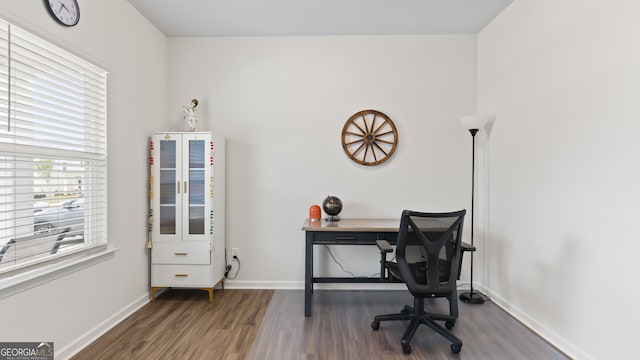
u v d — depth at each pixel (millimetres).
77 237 2115
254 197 3291
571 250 2051
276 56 3293
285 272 3289
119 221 2504
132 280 2678
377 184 3285
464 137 3279
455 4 2730
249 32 3211
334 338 2250
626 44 1683
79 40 2066
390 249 2191
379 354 2049
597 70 1859
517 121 2629
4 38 1616
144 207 2855
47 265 1849
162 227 2895
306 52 3295
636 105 1632
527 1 2494
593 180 1889
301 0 2658
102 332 2291
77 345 2055
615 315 1747
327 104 3287
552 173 2227
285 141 3291
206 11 2809
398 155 3287
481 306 2834
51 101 1904
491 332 2348
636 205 1635
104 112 2314
